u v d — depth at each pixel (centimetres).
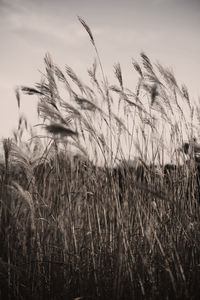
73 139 366
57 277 379
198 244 378
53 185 436
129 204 399
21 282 387
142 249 378
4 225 420
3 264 376
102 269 371
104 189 403
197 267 362
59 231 400
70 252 390
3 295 383
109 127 408
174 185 407
